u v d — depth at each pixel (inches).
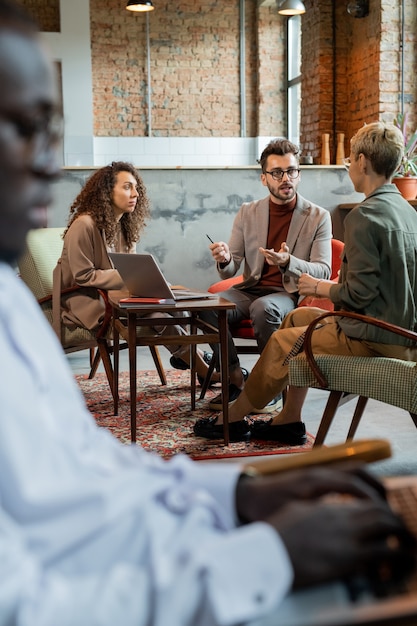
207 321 162.2
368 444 38.3
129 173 167.3
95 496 23.9
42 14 451.2
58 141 23.4
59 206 241.3
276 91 477.1
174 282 253.1
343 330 120.8
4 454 22.2
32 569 21.0
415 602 23.8
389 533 25.1
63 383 28.0
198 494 27.8
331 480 29.6
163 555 23.6
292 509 25.4
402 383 109.3
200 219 252.4
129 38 465.7
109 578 21.7
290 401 135.9
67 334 168.1
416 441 139.1
